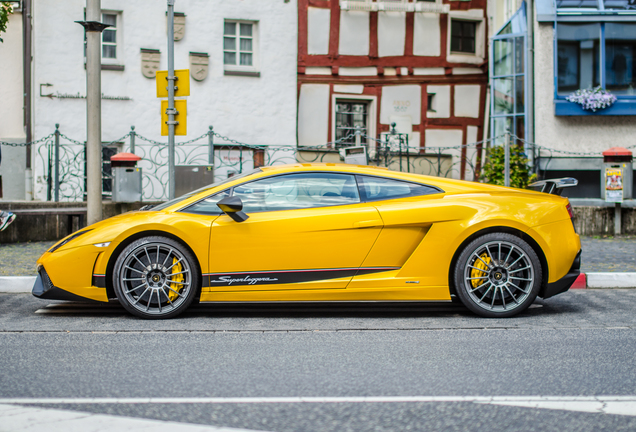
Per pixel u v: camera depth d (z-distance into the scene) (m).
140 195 10.19
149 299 5.13
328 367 3.80
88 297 5.11
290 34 16.38
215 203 5.23
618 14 12.98
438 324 5.04
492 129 15.34
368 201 5.26
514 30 14.39
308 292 5.11
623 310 5.60
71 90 14.63
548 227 5.25
